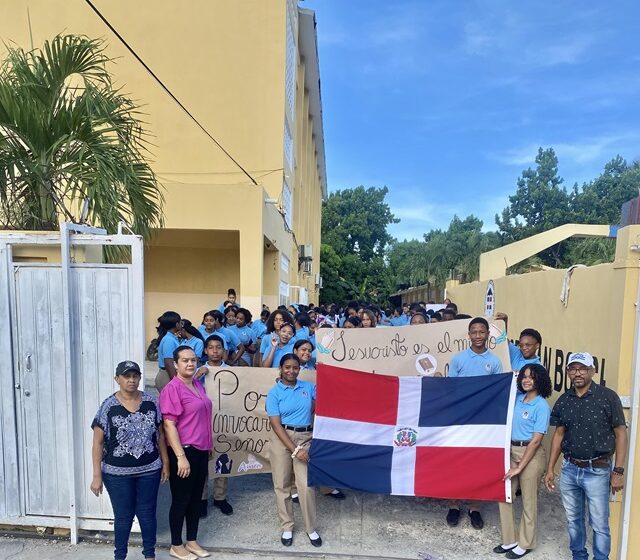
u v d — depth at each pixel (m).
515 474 4.36
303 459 4.51
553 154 46.41
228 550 4.34
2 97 4.89
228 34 14.47
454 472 4.57
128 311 4.45
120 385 3.72
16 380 4.48
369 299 47.62
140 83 14.36
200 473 4.16
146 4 14.30
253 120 14.55
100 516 4.48
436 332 5.79
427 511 5.18
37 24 13.84
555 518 5.04
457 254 37.06
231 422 5.18
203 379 5.19
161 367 5.45
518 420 4.46
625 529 4.17
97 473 3.76
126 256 5.84
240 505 5.25
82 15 13.98
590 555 4.35
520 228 45.94
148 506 3.87
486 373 5.13
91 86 5.31
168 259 14.75
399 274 51.72
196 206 11.52
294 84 18.44
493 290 10.44
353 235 53.94
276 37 14.50
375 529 4.78
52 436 4.49
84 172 5.28
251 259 11.54
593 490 3.90
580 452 3.91
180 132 14.47
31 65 5.52
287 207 17.22
